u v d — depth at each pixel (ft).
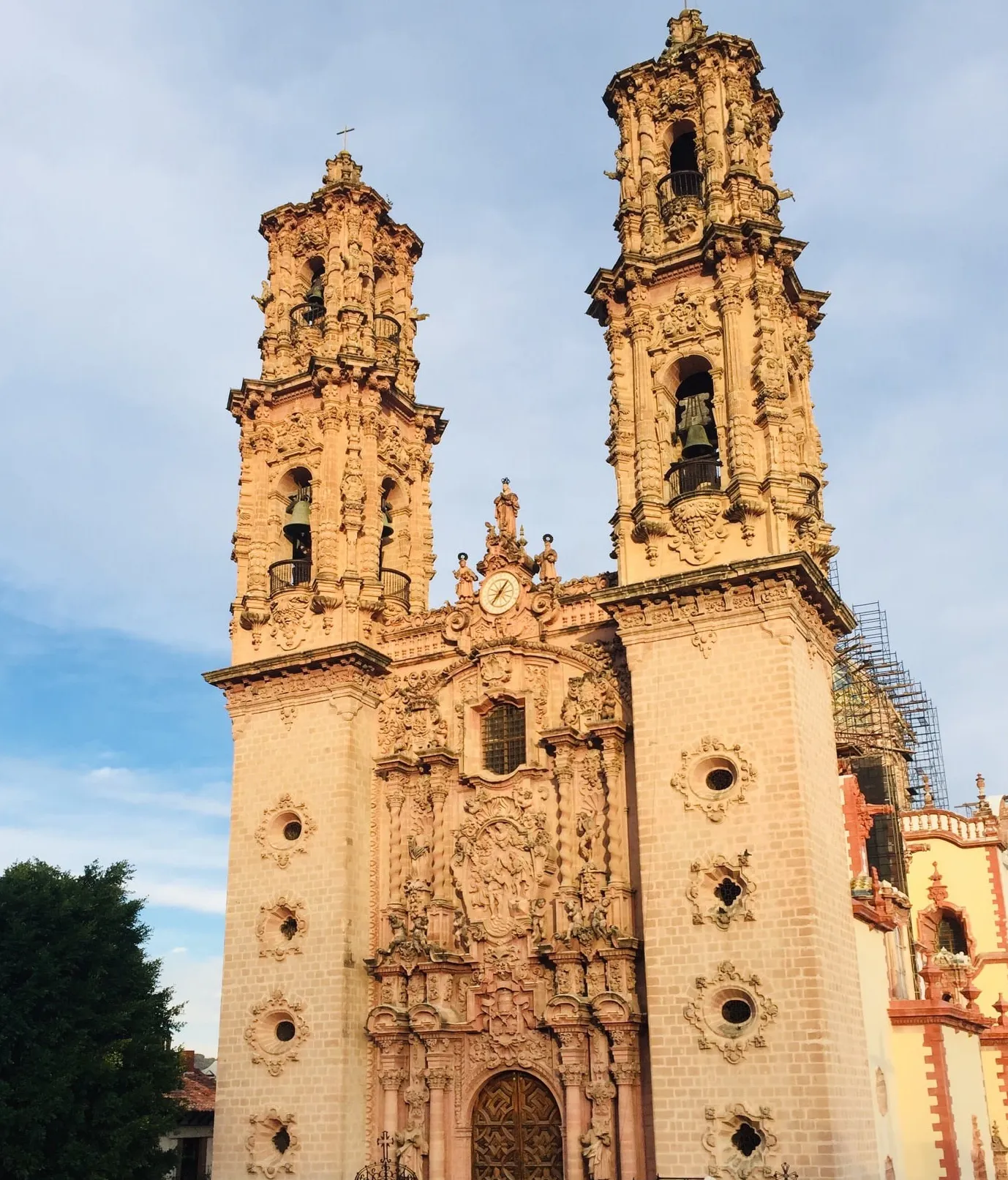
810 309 155.02
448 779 145.59
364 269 176.55
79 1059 125.18
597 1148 122.21
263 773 151.84
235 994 143.95
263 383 169.27
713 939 118.83
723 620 128.77
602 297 151.23
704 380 151.33
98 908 135.03
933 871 217.36
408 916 141.38
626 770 135.54
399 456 172.35
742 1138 114.11
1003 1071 173.37
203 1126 188.03
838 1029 115.85
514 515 155.33
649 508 136.98
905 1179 133.59
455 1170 130.72
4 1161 118.42
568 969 129.18
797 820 119.03
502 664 146.00
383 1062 136.98
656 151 160.04
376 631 157.48
